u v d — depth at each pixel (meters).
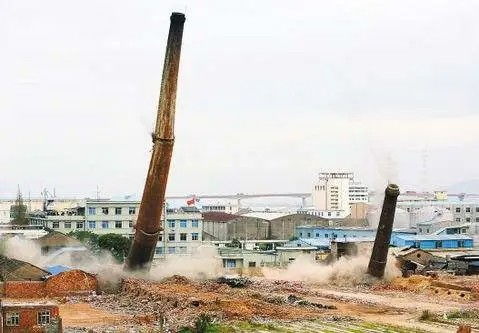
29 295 82.31
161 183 87.12
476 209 198.38
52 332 55.81
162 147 86.00
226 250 129.75
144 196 88.12
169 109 85.88
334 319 66.69
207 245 141.25
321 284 99.62
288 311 70.75
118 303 78.56
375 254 98.69
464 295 84.62
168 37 85.44
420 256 115.31
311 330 61.03
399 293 89.06
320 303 77.94
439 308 75.19
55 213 163.88
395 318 68.31
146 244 90.50
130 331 59.09
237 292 85.75
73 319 66.81
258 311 69.38
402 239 137.88
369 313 71.44
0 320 56.09
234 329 60.38
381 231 98.06
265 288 93.00
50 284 83.31
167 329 60.09
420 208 198.50
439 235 144.88
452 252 129.12
